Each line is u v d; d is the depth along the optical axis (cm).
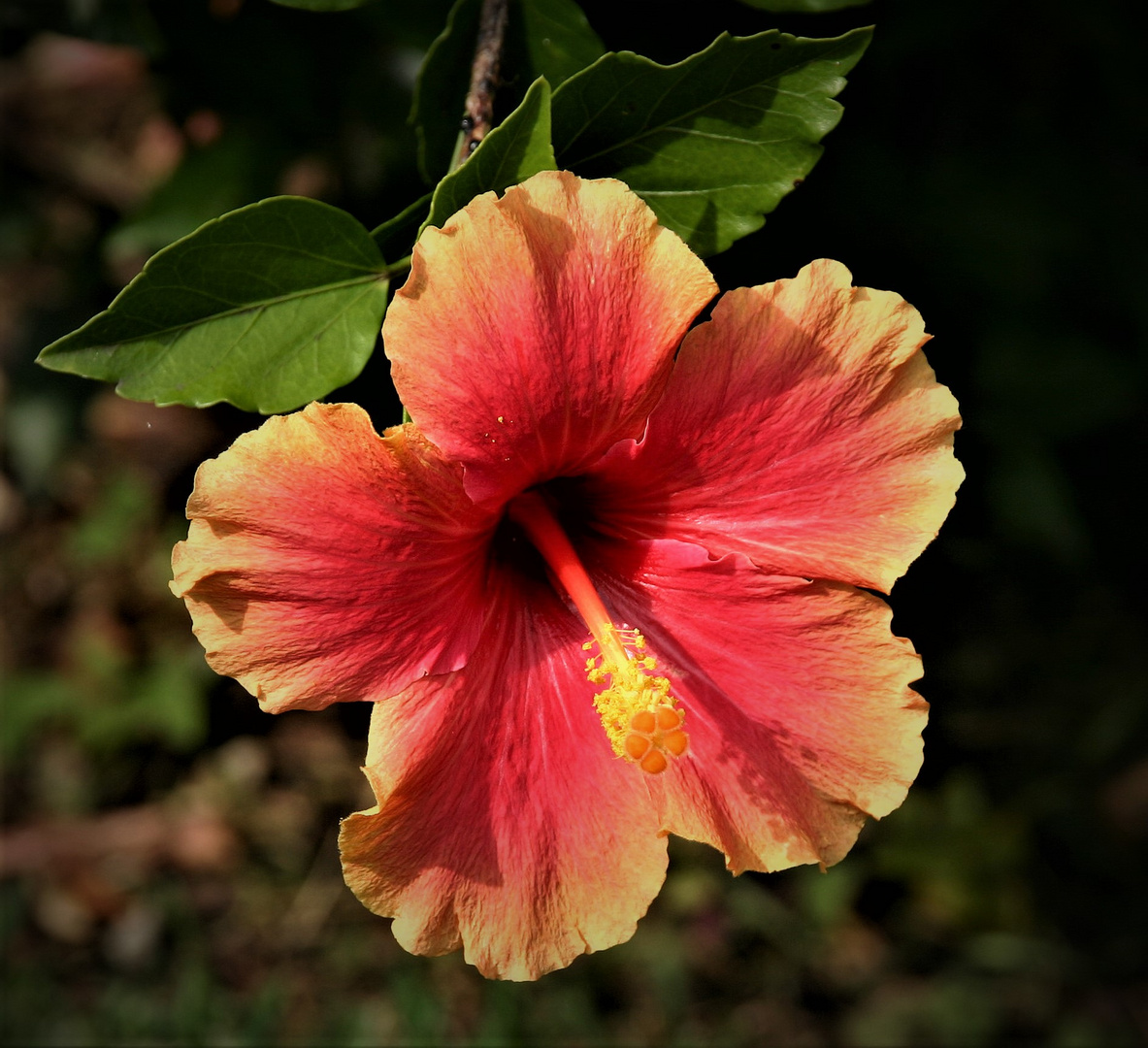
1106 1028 479
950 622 322
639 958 466
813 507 170
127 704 470
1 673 494
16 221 387
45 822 498
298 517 151
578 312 152
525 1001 451
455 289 149
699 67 166
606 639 171
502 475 163
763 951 478
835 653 173
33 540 498
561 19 188
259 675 155
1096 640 429
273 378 169
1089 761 453
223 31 278
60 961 489
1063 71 297
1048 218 297
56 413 396
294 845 486
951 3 267
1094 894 484
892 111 288
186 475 332
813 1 203
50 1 288
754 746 176
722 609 179
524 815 171
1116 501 361
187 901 485
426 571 163
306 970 479
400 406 221
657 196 177
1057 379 309
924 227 288
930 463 166
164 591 470
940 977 489
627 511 185
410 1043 434
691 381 164
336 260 172
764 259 260
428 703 166
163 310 164
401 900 164
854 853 474
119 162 421
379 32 253
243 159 289
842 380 164
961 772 453
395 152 286
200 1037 449
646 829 173
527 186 149
